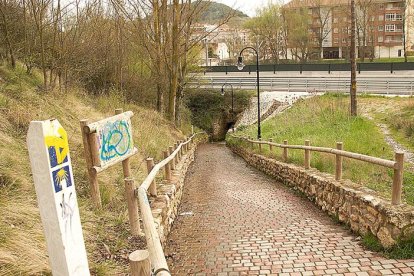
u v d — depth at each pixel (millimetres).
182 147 15336
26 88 8258
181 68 23438
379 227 4613
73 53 10867
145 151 10453
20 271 2969
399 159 4512
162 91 20641
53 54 9734
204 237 5715
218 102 35406
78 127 8086
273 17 53062
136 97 19344
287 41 54406
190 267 4520
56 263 2242
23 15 9664
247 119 31734
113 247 4074
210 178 12680
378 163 4957
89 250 3865
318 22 56969
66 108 9023
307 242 5117
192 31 20703
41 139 2076
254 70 38250
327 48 60344
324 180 6934
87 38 11852
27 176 4801
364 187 5883
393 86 25156
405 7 44469
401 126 14031
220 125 36125
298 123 19281
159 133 14742
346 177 7406
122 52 16000
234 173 13922
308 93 28297
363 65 31812
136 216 4473
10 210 3758
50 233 2199
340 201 6023
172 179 8117
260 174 13250
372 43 49969
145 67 20984
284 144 11312
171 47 20125
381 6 54688
